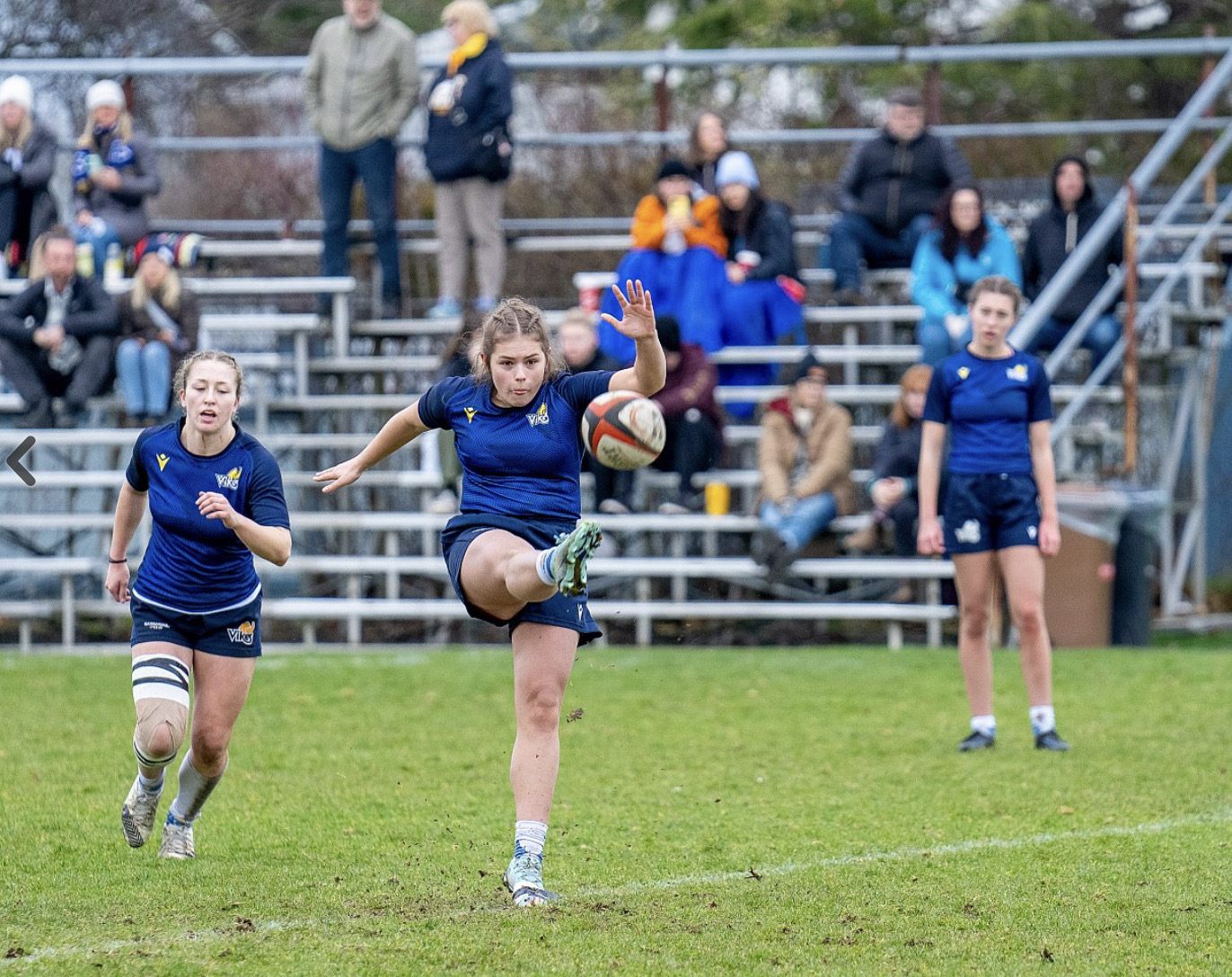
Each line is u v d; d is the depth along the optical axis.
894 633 40.84
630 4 88.00
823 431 41.72
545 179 58.38
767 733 28.64
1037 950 14.85
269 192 63.69
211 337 49.84
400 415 17.84
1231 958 14.56
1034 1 80.44
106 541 42.34
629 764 25.70
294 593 44.78
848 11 79.69
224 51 75.50
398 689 33.59
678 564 41.25
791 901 16.80
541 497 16.80
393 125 47.22
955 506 27.03
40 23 65.06
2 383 47.91
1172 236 50.91
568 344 40.53
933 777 24.50
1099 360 44.72
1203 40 48.19
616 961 14.33
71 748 26.83
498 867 18.66
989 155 63.97
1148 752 26.41
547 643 16.70
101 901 16.95
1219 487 55.34
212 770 18.86
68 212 54.75
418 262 54.34
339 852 19.52
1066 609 40.62
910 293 48.84
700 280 45.16
